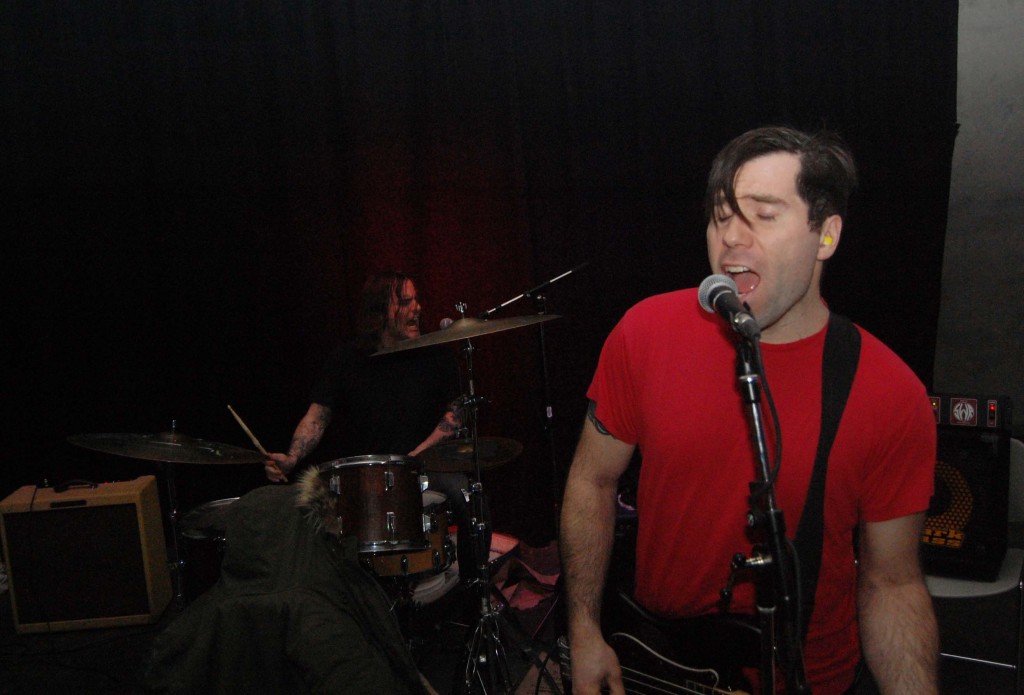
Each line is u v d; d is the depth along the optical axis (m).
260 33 3.75
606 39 3.87
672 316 1.31
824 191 1.11
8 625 3.43
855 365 1.20
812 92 3.89
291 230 3.86
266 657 1.55
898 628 1.19
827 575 1.24
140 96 3.73
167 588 3.53
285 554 1.62
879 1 3.85
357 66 3.77
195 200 3.81
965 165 4.09
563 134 3.91
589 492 1.39
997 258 4.09
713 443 1.23
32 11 3.64
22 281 3.79
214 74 3.75
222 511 2.95
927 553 2.31
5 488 3.88
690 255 3.96
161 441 2.81
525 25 3.85
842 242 3.97
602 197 3.94
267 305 3.89
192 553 2.90
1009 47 3.95
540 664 2.60
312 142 3.81
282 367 3.93
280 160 3.82
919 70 3.88
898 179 3.94
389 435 3.22
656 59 3.88
